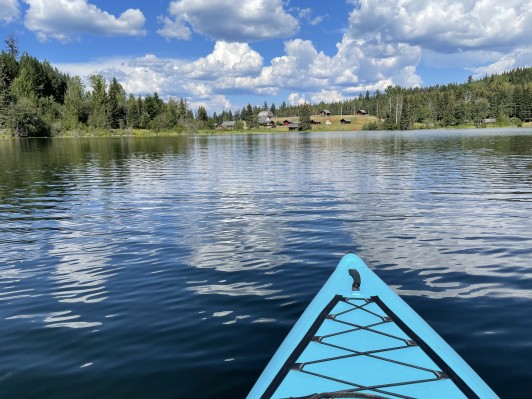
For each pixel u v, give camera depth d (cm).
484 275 159
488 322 121
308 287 150
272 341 112
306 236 216
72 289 152
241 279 159
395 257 182
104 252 195
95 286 155
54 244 209
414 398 73
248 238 215
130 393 91
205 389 92
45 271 171
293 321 124
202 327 121
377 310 105
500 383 93
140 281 159
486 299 138
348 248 195
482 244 198
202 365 101
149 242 211
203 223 249
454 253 186
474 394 74
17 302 142
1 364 103
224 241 210
